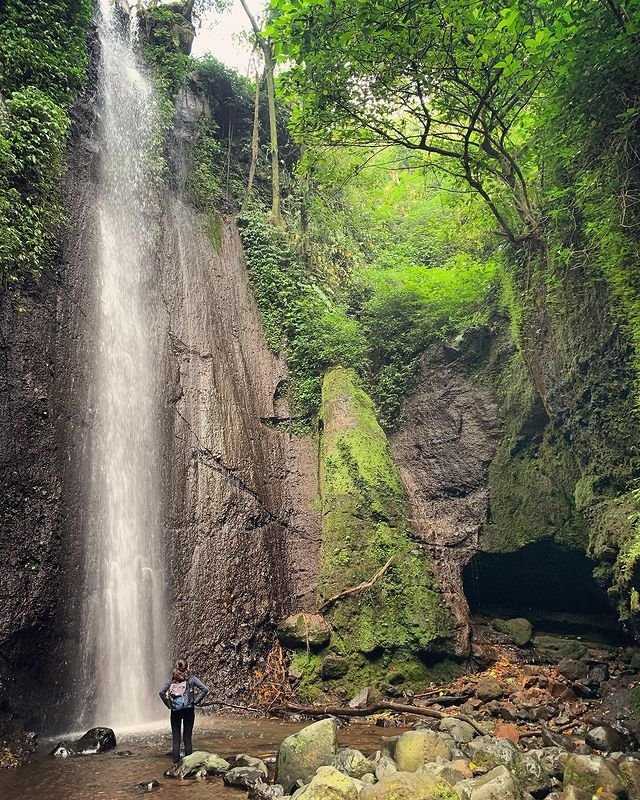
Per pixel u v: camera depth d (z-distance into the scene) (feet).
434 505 54.24
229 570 44.91
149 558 41.75
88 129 48.65
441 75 37.45
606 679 40.19
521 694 37.37
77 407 40.34
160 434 45.83
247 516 47.78
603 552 34.60
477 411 54.75
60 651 34.78
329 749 22.85
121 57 57.47
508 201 46.70
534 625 51.34
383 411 59.47
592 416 38.45
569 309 39.81
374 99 40.06
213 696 40.27
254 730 33.24
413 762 22.41
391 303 62.69
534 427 49.78
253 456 50.98
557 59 33.50
